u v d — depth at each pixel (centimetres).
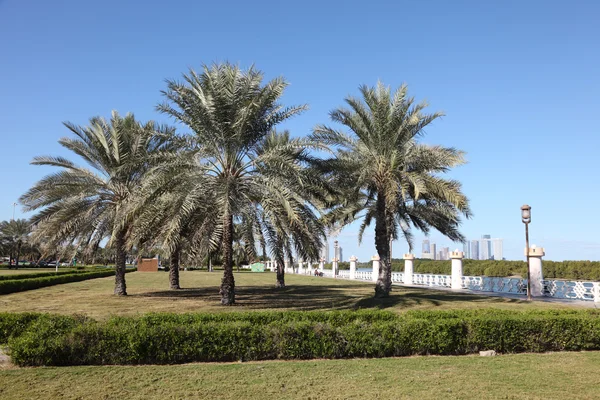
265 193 1520
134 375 699
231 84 1549
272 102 1602
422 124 1827
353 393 613
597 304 1770
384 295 1883
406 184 1730
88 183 2050
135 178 2091
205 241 1731
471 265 3916
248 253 1623
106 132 2109
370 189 2139
